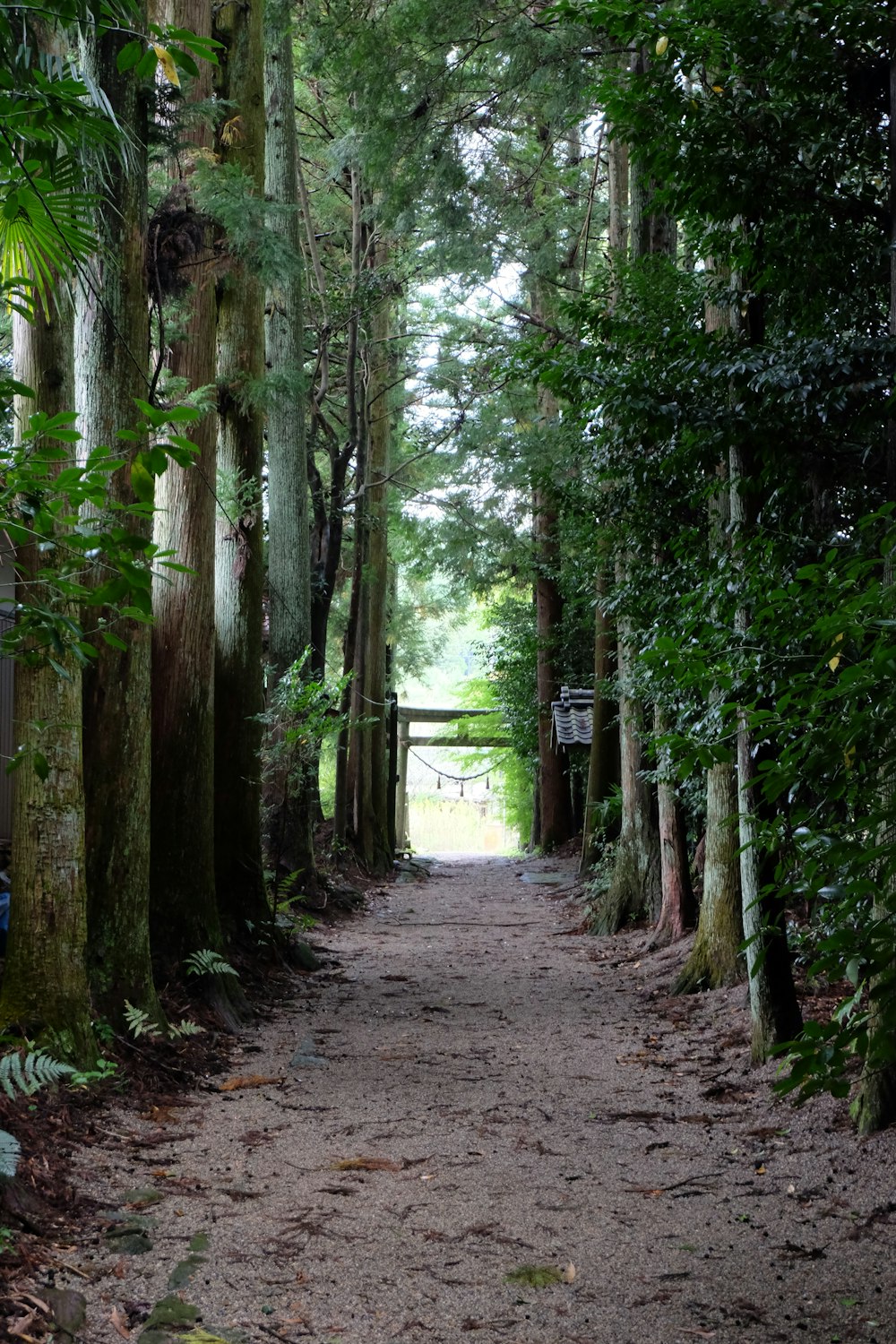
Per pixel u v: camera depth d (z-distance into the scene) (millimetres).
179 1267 3646
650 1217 4184
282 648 13430
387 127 12406
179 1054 6484
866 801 2469
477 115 13656
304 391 10547
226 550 9797
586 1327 3291
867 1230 3959
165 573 7973
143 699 6715
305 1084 6246
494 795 38656
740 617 5750
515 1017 8305
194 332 8203
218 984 7703
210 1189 4430
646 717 12586
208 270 8305
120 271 6293
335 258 20156
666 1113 5660
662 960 10234
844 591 2850
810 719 2609
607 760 18578
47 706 5469
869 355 4699
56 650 3301
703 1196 4406
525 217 14234
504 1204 4316
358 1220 4125
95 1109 5258
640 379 5426
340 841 18953
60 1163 4461
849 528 5512
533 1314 3371
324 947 11930
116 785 6570
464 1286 3568
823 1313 3355
